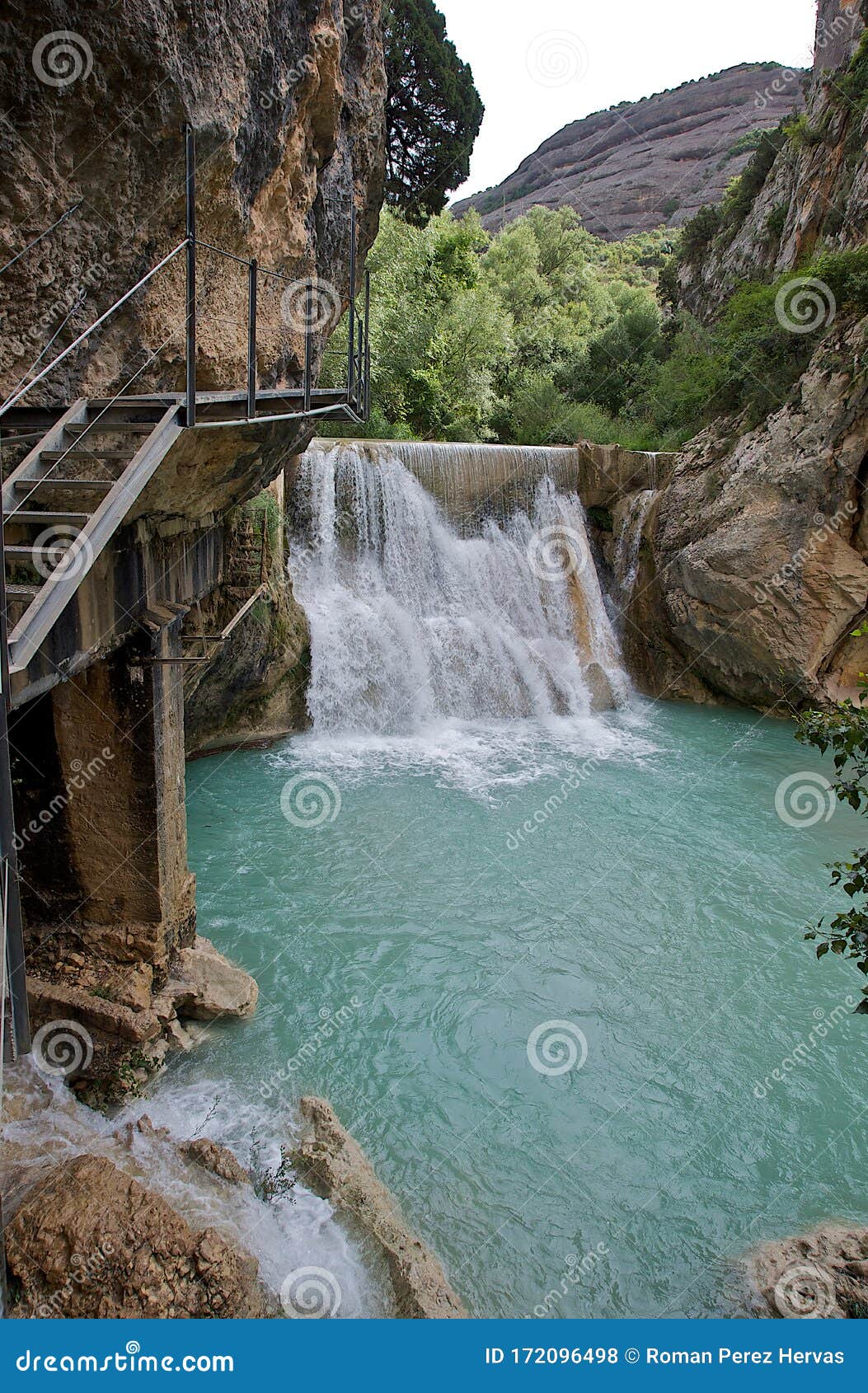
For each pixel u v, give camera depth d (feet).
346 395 25.39
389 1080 21.34
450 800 39.68
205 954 23.43
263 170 19.52
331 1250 15.69
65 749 19.83
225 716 43.01
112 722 19.61
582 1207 17.87
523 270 124.98
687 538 59.16
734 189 119.44
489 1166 18.81
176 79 14.25
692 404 76.07
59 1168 15.33
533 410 94.12
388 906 30.04
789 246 88.22
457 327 89.40
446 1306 14.83
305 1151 18.01
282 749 44.57
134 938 20.75
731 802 41.22
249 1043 21.94
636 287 160.76
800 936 29.48
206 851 33.22
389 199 98.32
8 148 12.15
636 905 31.17
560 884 32.37
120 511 12.26
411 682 49.39
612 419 99.04
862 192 69.10
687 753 48.37
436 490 56.49
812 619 52.47
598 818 38.52
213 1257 13.83
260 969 25.66
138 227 15.16
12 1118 17.25
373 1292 14.94
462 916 29.71
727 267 110.32
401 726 48.98
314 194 23.66
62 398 14.62
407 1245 16.08
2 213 12.47
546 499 61.77
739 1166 19.33
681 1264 16.55
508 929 29.09
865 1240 16.90
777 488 53.21
